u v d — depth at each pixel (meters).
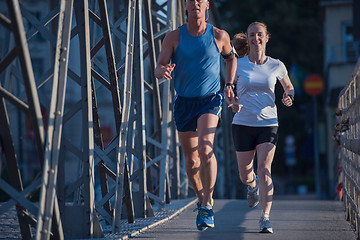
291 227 14.69
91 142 11.73
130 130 16.09
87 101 11.51
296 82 102.81
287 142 91.38
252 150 14.28
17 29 8.70
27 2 50.91
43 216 9.47
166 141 19.55
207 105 12.19
